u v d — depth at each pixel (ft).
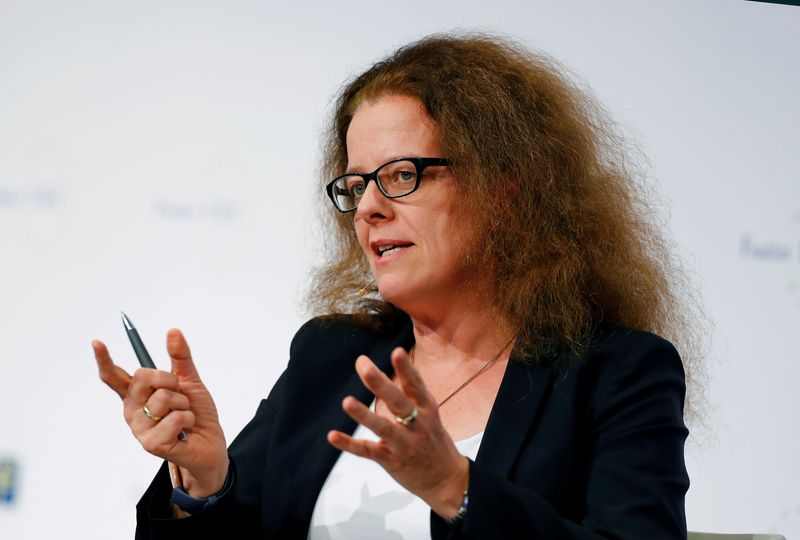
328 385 19.06
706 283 32.14
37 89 30.91
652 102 32.83
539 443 16.08
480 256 17.70
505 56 19.01
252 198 31.27
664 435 15.78
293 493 17.44
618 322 18.33
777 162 33.14
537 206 17.99
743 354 31.94
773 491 31.48
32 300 30.40
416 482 13.42
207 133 31.32
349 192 18.43
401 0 32.50
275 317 30.99
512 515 13.55
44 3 31.09
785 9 33.86
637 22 33.14
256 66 31.68
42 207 30.66
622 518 14.74
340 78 31.96
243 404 30.60
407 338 19.15
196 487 16.35
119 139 31.04
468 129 17.67
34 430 29.99
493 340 18.02
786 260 32.65
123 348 30.48
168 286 30.78
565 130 18.70
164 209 30.99
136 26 31.37
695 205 32.48
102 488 30.01
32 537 29.58
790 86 33.58
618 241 18.69
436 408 13.00
